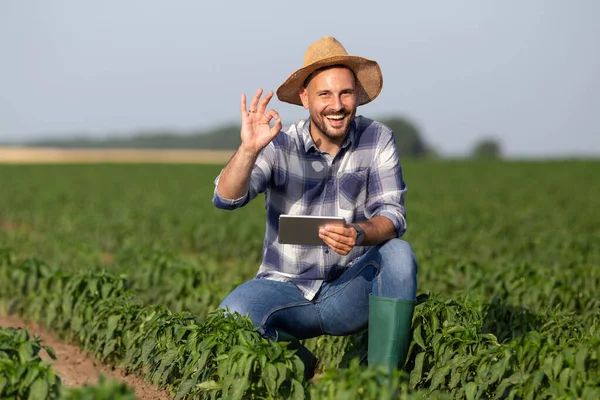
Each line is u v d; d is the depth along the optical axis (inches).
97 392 142.6
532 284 361.4
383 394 156.5
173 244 625.0
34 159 3998.5
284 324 210.5
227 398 180.5
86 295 302.2
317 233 185.9
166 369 227.5
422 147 5634.8
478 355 201.0
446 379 215.5
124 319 266.8
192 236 655.1
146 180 1779.0
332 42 201.8
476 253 616.7
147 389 240.2
